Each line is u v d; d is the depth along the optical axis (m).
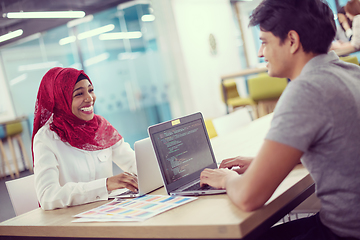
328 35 0.95
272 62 1.00
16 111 6.82
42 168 1.44
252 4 8.31
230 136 2.26
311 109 0.85
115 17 7.88
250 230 0.85
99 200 1.33
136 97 8.24
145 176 1.28
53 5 5.85
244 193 0.89
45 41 7.05
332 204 0.92
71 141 1.56
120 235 0.98
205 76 7.70
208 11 7.91
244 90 8.48
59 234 1.11
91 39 7.66
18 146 6.48
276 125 0.87
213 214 0.92
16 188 1.65
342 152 0.87
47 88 1.61
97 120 1.76
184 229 0.88
